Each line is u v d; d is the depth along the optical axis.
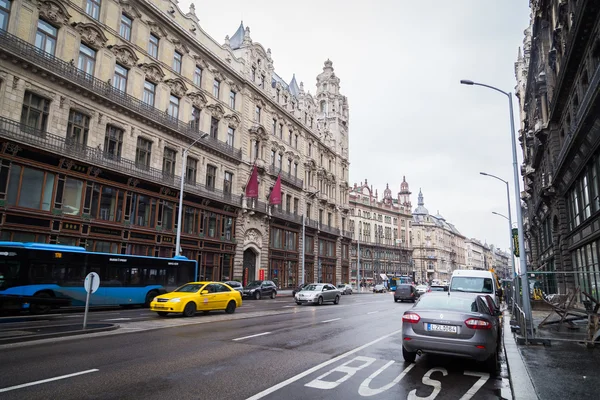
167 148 32.78
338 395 6.41
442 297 9.39
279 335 12.59
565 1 22.62
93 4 27.61
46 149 22.81
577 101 23.00
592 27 18.45
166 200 31.39
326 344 11.11
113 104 27.77
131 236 27.95
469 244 168.12
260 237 43.50
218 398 6.08
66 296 19.42
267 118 47.03
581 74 21.23
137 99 29.86
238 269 39.22
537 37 34.81
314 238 56.34
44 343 10.39
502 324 16.75
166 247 30.98
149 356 8.95
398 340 12.01
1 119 21.20
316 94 70.69
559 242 32.75
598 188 19.89
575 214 26.22
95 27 27.00
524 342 11.02
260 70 46.69
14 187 21.66
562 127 28.33
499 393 6.75
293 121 53.34
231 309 20.11
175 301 17.25
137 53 30.61
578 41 19.83
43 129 23.72
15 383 6.62
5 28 22.19
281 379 7.25
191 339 11.43
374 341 11.76
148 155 30.97
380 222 102.25
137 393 6.24
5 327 12.75
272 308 24.39
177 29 34.19
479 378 7.71
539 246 49.22
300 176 54.12
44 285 18.69
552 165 29.47
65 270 19.61
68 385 6.57
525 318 12.17
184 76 34.97
